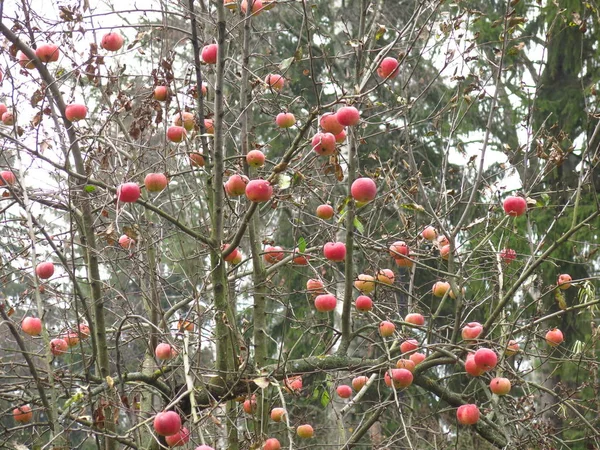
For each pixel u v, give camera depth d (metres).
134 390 4.57
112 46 4.39
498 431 4.94
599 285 10.34
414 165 4.75
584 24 4.61
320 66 10.62
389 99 9.86
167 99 4.15
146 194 5.17
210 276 5.02
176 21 6.90
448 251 5.03
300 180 4.50
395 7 10.26
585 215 10.50
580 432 8.81
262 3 4.71
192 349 5.19
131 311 4.36
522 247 9.96
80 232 4.45
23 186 3.78
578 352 5.27
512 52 4.66
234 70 6.24
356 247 5.71
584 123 11.05
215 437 4.67
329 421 8.30
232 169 4.93
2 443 4.00
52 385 3.76
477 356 4.02
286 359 4.36
